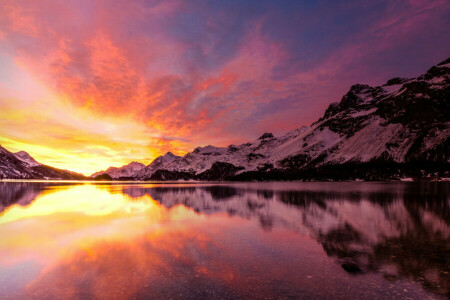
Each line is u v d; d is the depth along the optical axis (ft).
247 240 49.75
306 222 68.74
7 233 56.80
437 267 34.32
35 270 34.50
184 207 105.09
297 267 34.83
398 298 25.88
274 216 79.56
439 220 70.08
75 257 39.93
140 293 27.48
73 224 67.46
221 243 47.55
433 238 50.47
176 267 35.24
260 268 34.60
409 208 94.17
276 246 45.42
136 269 34.58
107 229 60.75
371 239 49.88
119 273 33.19
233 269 34.30
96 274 32.94
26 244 47.57
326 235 53.57
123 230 59.52
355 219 72.64
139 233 56.34
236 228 61.36
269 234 54.95
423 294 26.73
